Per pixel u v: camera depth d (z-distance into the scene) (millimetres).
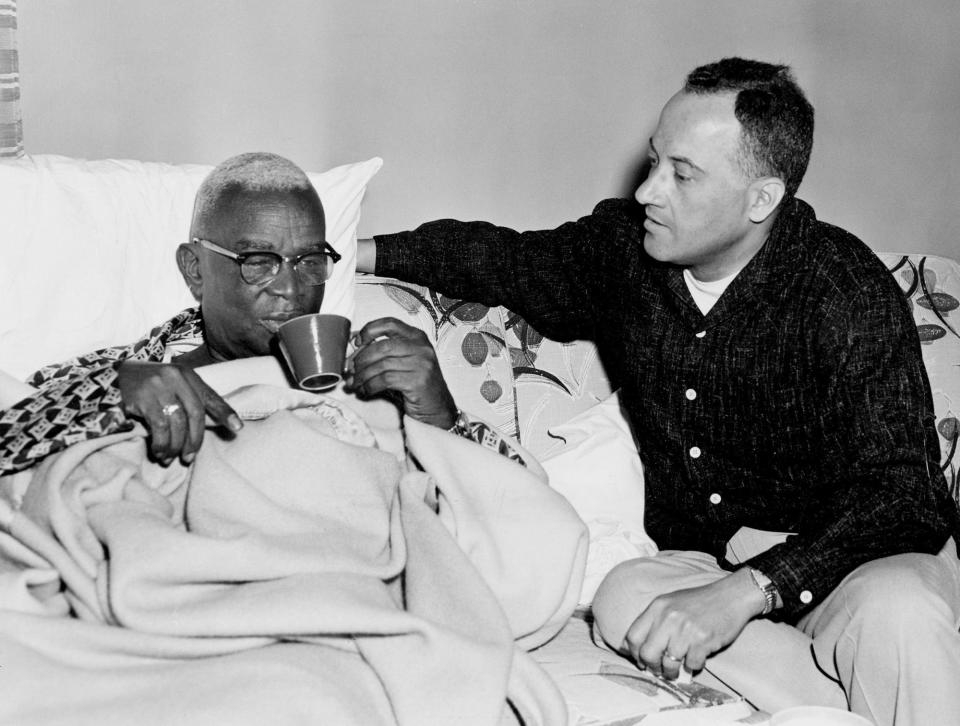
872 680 1510
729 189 1672
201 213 1686
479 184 2402
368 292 2023
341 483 1424
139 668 1189
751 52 2543
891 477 1611
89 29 2078
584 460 1928
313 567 1285
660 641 1488
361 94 2283
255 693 1144
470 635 1316
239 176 1657
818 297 1723
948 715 1464
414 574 1381
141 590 1216
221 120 2193
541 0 2377
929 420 1729
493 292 2041
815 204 2654
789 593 1546
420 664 1232
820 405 1733
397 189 2346
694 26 2494
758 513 1843
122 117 2125
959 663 1479
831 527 1591
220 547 1258
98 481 1369
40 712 1115
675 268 1831
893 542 1595
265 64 2205
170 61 2141
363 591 1276
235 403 1509
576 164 2467
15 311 1654
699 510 1886
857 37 2604
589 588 1816
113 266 1742
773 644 1581
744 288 1755
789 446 1779
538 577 1498
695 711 1423
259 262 1620
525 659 1321
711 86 1671
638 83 2479
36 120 2068
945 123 2707
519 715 1330
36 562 1288
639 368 1882
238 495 1349
